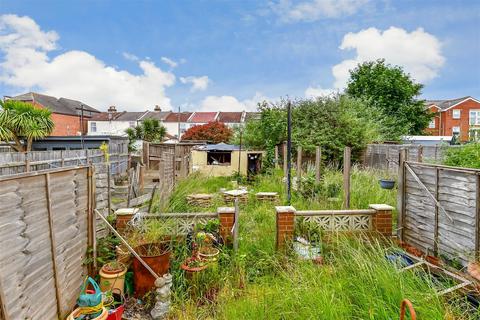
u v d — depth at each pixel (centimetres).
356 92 2312
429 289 292
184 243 428
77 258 329
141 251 380
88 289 348
